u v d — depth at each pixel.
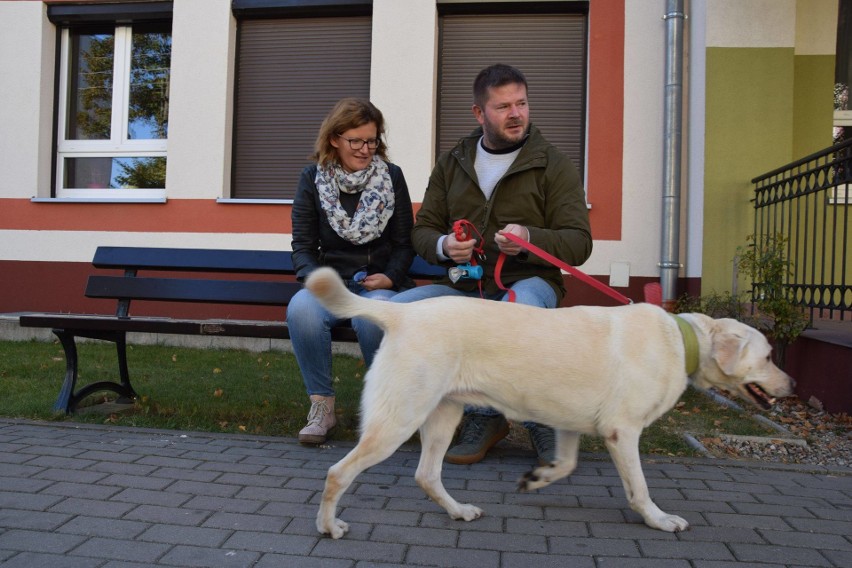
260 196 7.82
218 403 4.64
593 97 6.90
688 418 4.60
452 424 2.80
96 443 3.75
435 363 2.53
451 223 4.02
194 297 4.40
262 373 5.78
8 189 7.91
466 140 4.07
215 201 7.49
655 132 6.82
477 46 7.42
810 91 6.94
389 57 7.20
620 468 2.70
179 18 7.56
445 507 2.77
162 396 4.85
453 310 2.63
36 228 7.80
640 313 2.81
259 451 3.70
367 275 4.07
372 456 2.51
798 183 5.36
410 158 7.16
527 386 2.64
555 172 3.74
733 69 6.40
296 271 3.97
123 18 7.98
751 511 2.90
